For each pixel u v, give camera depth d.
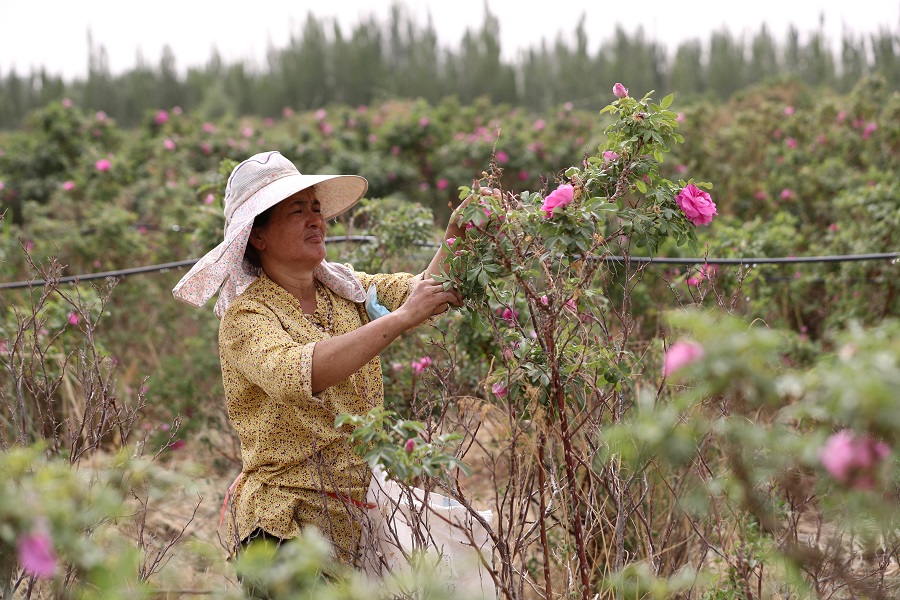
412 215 4.55
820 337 5.53
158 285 6.41
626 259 2.48
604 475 2.46
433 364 2.95
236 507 2.56
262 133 12.25
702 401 1.92
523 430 2.39
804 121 9.91
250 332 2.41
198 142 10.65
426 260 4.63
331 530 2.39
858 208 6.05
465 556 2.47
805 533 2.57
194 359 5.11
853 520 1.63
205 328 5.23
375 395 2.63
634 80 26.36
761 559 2.25
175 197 8.26
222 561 1.97
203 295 2.62
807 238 7.34
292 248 2.50
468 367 3.75
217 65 31.73
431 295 2.33
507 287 2.87
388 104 17.28
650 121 2.45
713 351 1.44
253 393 2.48
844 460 1.35
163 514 3.74
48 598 2.44
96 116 11.53
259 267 2.58
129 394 4.90
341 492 2.45
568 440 2.26
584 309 2.46
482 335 3.57
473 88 26.98
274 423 2.45
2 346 4.01
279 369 2.29
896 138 8.27
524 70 27.33
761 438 1.59
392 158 10.29
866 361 1.30
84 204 8.86
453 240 2.36
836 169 8.06
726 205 8.49
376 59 28.58
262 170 2.53
